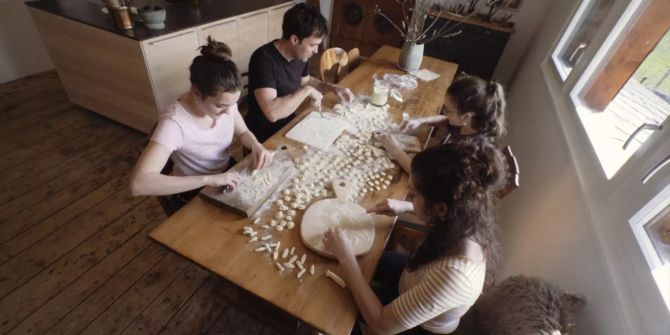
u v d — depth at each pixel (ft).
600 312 2.98
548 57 7.95
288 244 3.12
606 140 4.33
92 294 5.14
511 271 5.17
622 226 3.13
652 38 4.42
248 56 9.96
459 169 2.43
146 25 6.95
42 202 6.48
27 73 10.73
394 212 3.44
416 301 2.54
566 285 3.60
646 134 3.89
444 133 7.08
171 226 3.17
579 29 7.21
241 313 5.14
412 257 3.20
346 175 4.00
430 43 11.69
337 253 2.93
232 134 4.60
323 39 5.14
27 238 5.79
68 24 7.22
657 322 2.41
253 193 3.52
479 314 3.63
